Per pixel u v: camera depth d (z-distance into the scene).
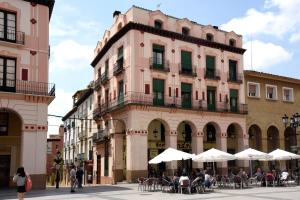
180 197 19.08
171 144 32.12
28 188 14.72
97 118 39.47
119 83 33.94
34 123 23.92
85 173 44.72
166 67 33.09
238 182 25.33
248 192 21.75
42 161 23.81
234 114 36.84
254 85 40.16
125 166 33.22
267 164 39.50
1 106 22.97
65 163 62.34
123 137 33.97
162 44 33.34
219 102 36.22
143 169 30.34
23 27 24.66
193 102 34.31
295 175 30.66
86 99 49.31
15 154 26.44
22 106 23.69
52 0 25.84
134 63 31.38
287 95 43.19
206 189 23.91
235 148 38.16
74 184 22.64
